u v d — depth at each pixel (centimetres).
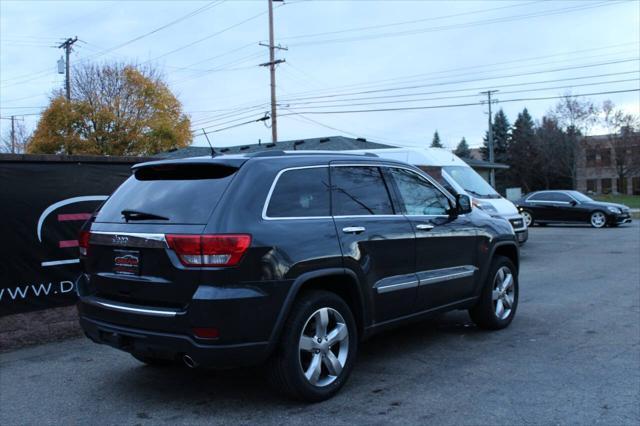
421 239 541
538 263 1245
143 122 3762
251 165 435
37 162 695
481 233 624
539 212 2325
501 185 6769
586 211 2223
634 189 6681
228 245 392
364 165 517
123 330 424
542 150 5556
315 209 459
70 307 702
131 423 416
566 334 635
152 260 413
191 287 392
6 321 644
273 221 423
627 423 395
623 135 5303
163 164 458
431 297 554
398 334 648
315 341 442
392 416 415
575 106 5241
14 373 539
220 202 408
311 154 483
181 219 412
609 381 478
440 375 503
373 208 507
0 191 659
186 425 410
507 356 555
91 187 746
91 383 507
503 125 7269
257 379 505
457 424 398
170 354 407
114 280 436
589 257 1325
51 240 695
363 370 522
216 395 468
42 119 3634
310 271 432
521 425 395
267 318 406
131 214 437
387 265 504
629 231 2000
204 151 2828
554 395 448
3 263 653
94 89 3925
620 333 636
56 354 602
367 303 484
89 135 3606
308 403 442
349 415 419
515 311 688
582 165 6084
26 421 424
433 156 1334
